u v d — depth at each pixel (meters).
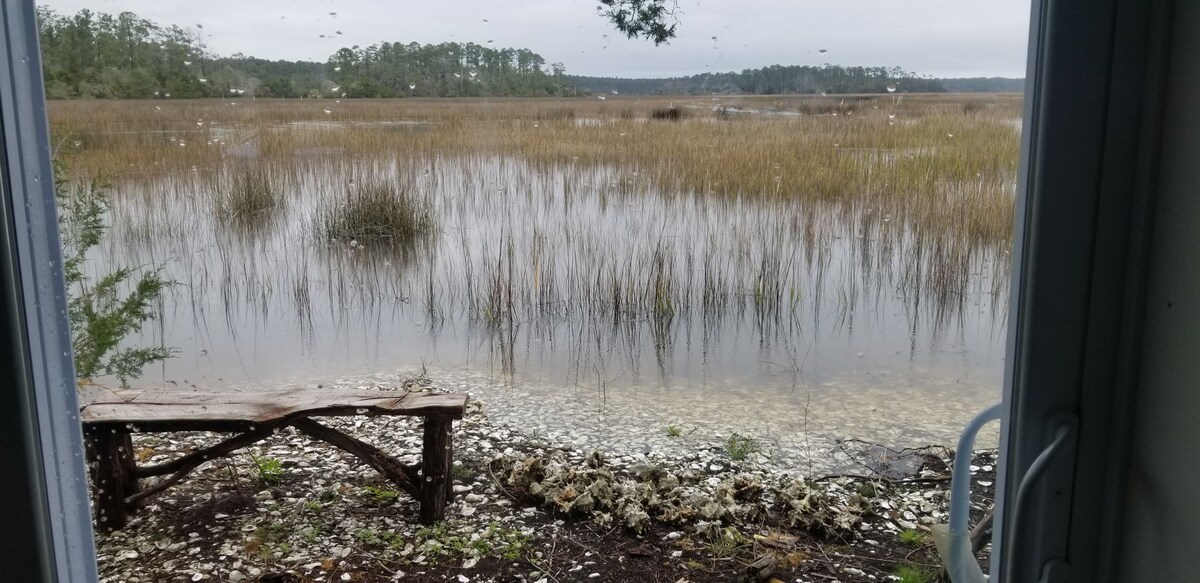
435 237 5.72
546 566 2.56
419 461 3.21
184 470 2.72
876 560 2.54
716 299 5.12
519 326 5.09
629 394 4.08
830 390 4.05
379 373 4.28
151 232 5.21
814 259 5.22
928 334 4.75
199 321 4.92
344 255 5.80
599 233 5.50
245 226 5.68
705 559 2.60
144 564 2.50
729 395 4.02
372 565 2.55
